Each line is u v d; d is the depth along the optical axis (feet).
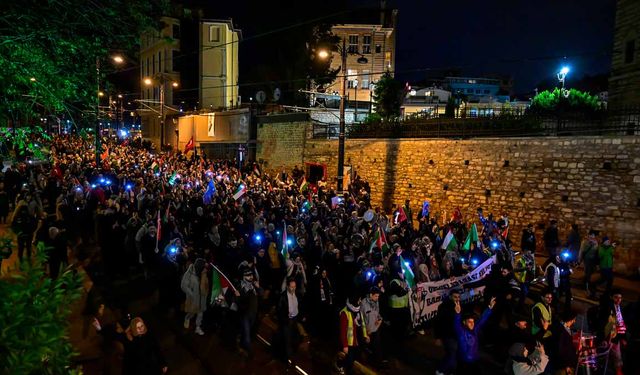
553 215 53.11
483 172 60.03
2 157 23.95
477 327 23.61
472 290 33.09
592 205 50.06
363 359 28.17
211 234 41.70
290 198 58.23
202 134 134.10
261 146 105.91
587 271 39.75
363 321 25.39
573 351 22.99
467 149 61.93
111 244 41.32
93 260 46.68
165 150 141.18
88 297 32.50
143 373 19.27
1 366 8.38
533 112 63.31
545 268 35.45
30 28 19.44
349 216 50.55
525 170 55.77
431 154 66.59
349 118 107.14
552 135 59.57
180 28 161.17
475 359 22.97
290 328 27.78
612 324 24.85
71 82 23.00
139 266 44.98
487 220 48.21
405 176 70.44
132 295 37.60
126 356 19.57
